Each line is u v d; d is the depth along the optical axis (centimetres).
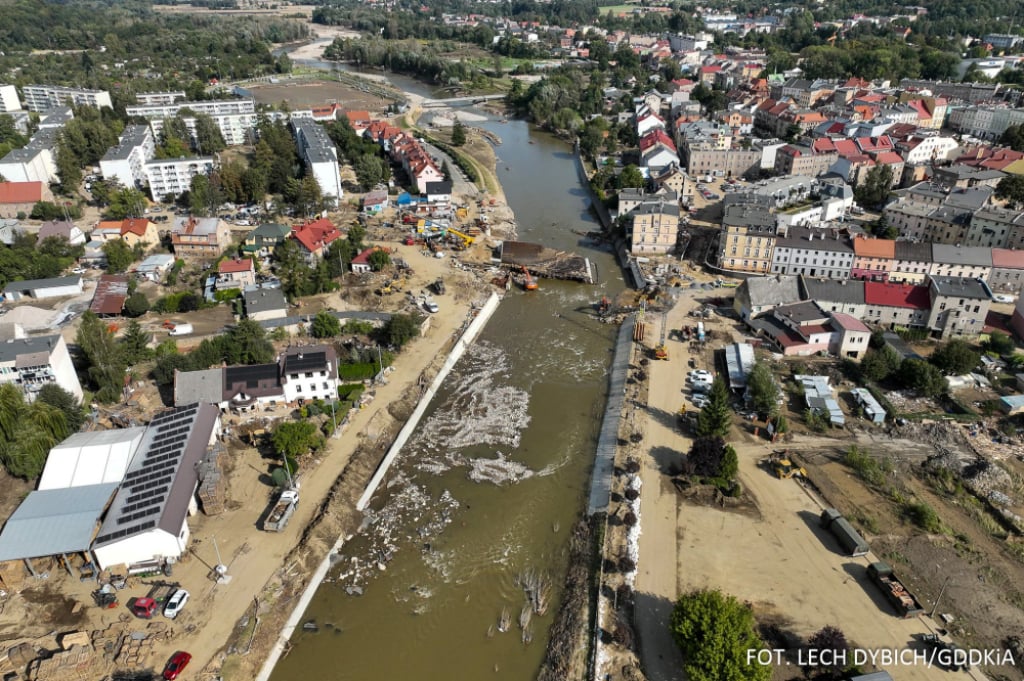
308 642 8925
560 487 11750
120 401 13300
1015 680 8106
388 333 15425
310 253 19275
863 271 18150
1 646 8481
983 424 12656
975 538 10175
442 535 10694
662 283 18700
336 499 10981
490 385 14612
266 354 14300
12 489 10750
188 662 8338
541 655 8812
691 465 11406
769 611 9031
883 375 13825
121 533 9456
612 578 9631
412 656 8762
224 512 10712
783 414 13138
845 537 9988
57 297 17462
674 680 8300
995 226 19062
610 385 14475
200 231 19712
